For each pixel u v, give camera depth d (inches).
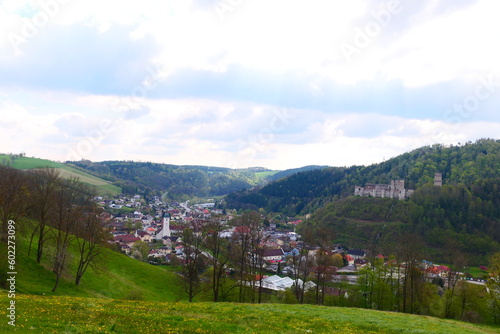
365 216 7741.1
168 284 3058.6
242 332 968.9
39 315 987.3
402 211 7337.6
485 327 1662.2
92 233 2180.1
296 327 1130.0
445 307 2432.3
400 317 1594.5
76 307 1160.8
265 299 2583.7
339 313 1562.5
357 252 6097.4
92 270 2508.6
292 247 6919.3
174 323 1024.9
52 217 2236.7
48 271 2103.8
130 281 2783.0
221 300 2356.1
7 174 2385.6
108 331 882.1
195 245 2255.2
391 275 2615.7
